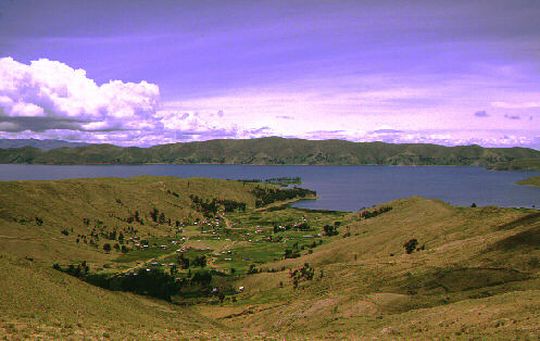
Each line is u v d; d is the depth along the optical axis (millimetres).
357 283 98250
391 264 107062
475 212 157125
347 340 44031
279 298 112000
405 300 71188
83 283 70438
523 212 140250
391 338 44094
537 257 77812
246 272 161750
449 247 112250
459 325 45844
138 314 61500
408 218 191625
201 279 143000
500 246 90438
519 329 39000
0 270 56625
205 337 42188
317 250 175625
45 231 198125
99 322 47312
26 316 43125
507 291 64750
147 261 186125
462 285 74625
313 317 71750
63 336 35469
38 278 59906
